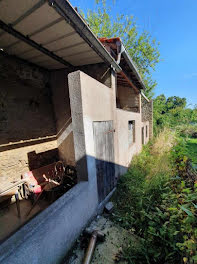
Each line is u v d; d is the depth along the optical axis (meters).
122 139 3.93
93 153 2.26
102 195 2.69
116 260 1.68
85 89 1.99
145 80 13.80
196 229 1.49
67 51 2.52
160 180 3.04
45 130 3.75
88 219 2.17
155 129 12.23
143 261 1.61
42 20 1.66
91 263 1.64
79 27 1.80
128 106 6.91
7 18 1.60
